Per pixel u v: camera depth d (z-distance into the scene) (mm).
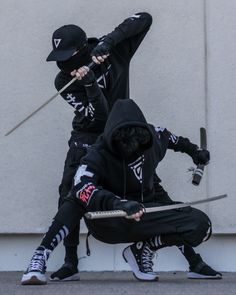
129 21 16188
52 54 15867
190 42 19469
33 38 19781
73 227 15469
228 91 19359
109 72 16203
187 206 15242
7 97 19812
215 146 19344
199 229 15125
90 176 14617
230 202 19234
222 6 19406
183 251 17188
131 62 19609
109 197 14094
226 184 19266
